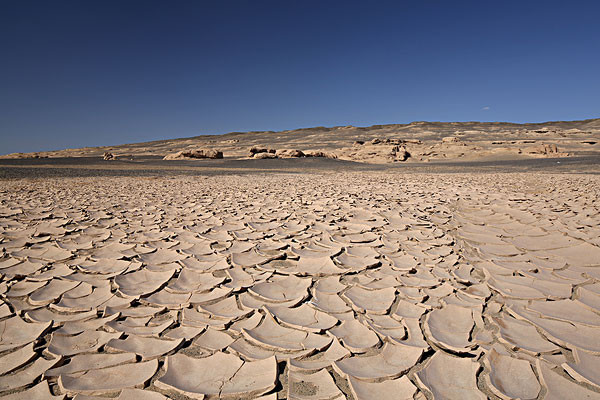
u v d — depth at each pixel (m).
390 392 1.68
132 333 2.22
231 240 4.45
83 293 2.82
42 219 5.87
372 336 2.19
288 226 5.17
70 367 1.88
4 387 1.72
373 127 113.88
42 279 3.09
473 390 1.70
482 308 2.54
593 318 2.39
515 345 2.04
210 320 2.39
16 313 2.48
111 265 3.49
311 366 1.89
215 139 106.00
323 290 2.91
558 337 2.13
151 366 1.89
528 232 4.81
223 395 1.65
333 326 2.31
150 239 4.51
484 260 3.68
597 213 5.84
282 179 16.17
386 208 6.73
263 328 2.29
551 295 2.76
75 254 3.89
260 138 99.81
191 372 1.84
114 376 1.81
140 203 7.79
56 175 17.41
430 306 2.58
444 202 7.61
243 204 7.53
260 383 1.73
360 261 3.60
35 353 1.98
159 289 2.94
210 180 15.55
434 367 1.87
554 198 7.79
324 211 6.48
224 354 1.98
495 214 6.15
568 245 4.08
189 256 3.79
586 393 1.67
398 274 3.25
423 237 4.55
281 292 2.89
